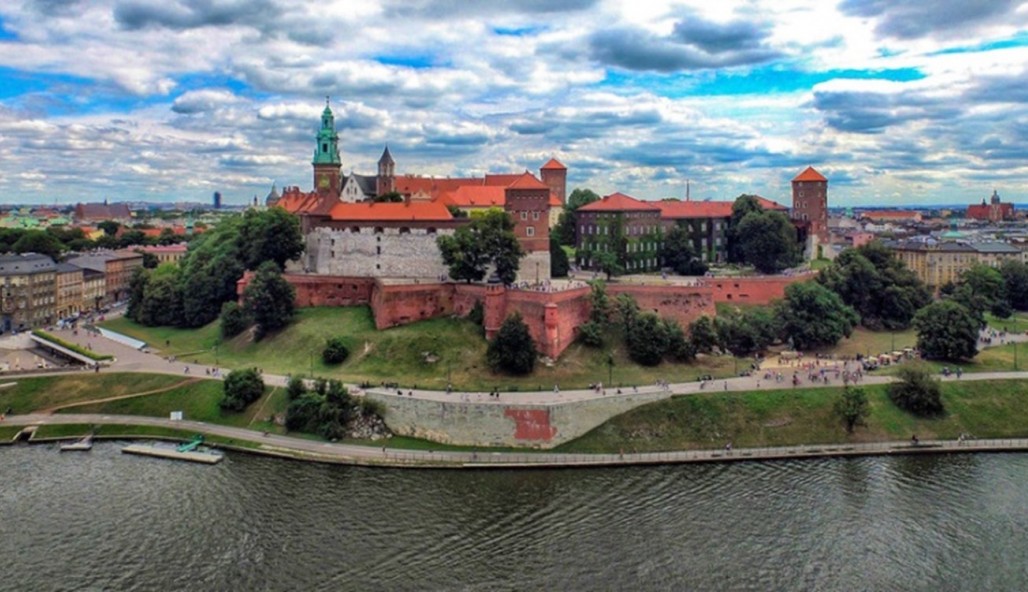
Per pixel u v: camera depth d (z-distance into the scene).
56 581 85.31
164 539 94.38
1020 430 129.62
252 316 167.38
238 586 84.38
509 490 108.56
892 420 129.25
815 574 86.31
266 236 183.88
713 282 173.75
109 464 119.50
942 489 108.44
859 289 181.25
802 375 141.00
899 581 85.19
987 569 87.44
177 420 134.38
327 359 148.62
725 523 98.06
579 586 84.25
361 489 108.81
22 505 104.12
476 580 85.50
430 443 124.00
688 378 140.50
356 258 180.50
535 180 179.62
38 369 153.25
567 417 122.75
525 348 138.00
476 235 164.38
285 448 122.56
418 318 160.25
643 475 113.75
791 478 112.38
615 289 159.25
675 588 83.75
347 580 85.50
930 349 153.88
